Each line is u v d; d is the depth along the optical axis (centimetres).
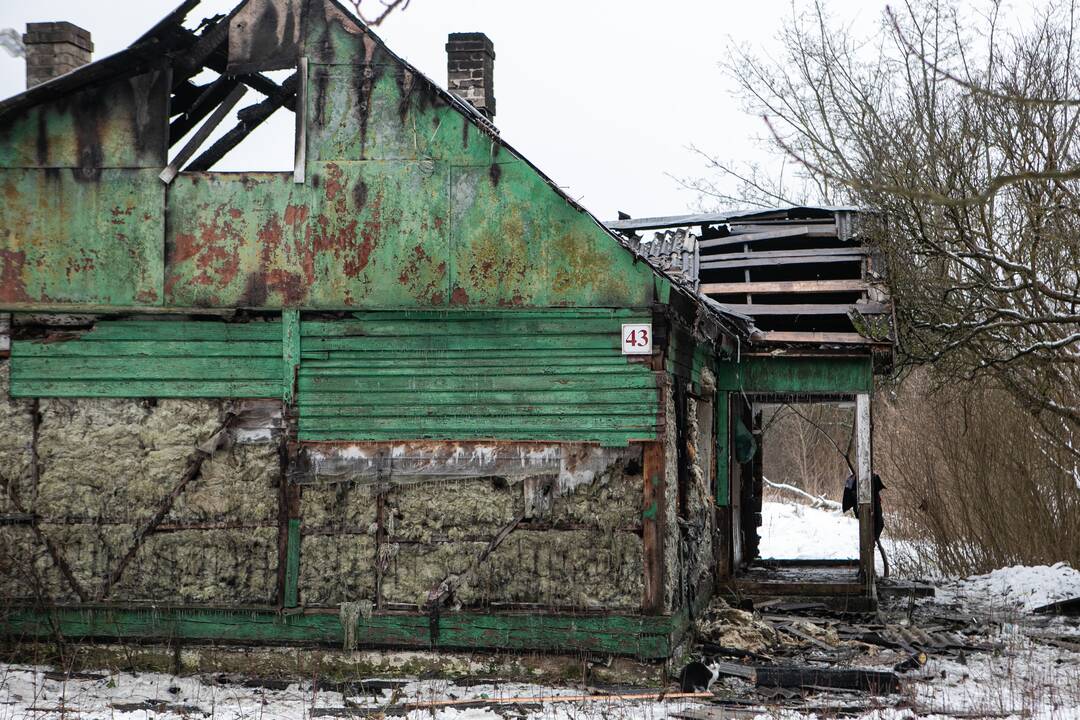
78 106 1117
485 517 1084
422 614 1077
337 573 1090
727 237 1772
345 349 1100
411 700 1006
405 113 1097
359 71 1100
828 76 1853
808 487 3744
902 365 1745
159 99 1112
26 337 1123
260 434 1106
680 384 1220
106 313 1116
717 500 1580
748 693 1059
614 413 1071
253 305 1101
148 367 1112
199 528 1102
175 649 1094
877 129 1748
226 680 1068
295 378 1100
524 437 1080
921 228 1538
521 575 1077
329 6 1101
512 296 1084
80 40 1265
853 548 2505
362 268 1097
